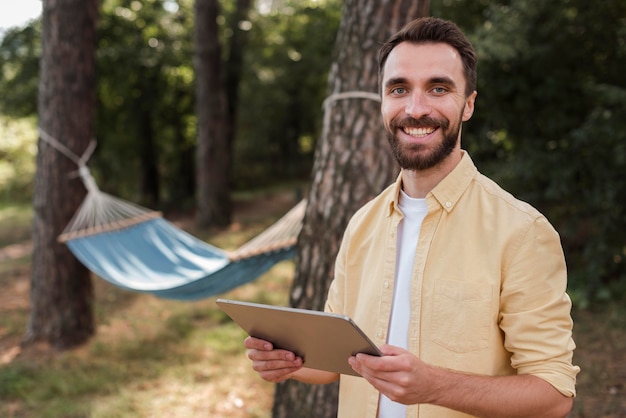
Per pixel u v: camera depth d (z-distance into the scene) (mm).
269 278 7938
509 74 6852
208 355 5285
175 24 13992
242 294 7180
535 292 1227
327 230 2824
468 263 1291
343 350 1218
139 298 7203
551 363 1195
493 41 6113
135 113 14641
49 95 5387
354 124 2768
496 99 6953
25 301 7301
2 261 10078
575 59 6832
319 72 14070
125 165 15445
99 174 15492
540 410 1173
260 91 18094
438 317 1295
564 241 7625
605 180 6203
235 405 4324
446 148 1315
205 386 4645
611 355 4793
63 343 5520
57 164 5406
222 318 6297
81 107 5434
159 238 5348
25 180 19641
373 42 2734
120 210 5371
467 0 7027
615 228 6211
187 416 4156
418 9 2768
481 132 7199
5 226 14281
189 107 15359
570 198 6742
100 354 5348
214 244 10500
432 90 1305
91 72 5516
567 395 1179
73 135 5406
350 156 2773
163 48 13609
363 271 1492
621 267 6875
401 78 1311
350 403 1482
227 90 13977
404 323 1360
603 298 6109
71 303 5578
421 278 1324
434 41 1312
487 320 1257
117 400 4363
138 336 5777
